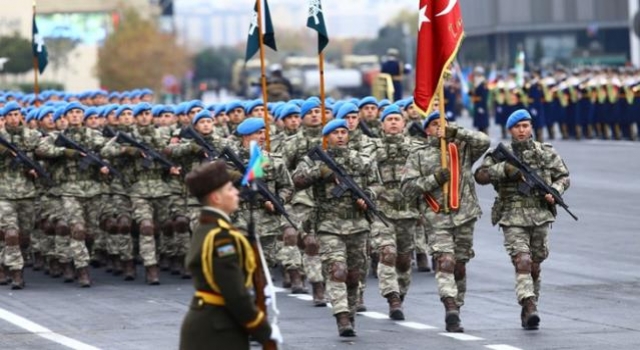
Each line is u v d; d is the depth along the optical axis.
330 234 32.09
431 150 32.84
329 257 32.03
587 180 68.06
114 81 156.75
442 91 32.81
